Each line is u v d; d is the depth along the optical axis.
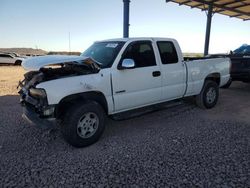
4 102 7.16
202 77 6.14
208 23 15.10
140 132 4.75
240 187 2.85
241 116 5.85
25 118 4.21
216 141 4.25
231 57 8.76
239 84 11.31
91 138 4.07
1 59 26.81
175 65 5.37
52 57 4.12
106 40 5.30
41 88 3.65
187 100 7.02
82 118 3.96
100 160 3.56
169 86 5.32
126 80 4.50
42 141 4.28
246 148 3.95
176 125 5.17
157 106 5.25
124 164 3.43
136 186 2.89
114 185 2.92
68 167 3.35
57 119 3.93
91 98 4.16
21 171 3.24
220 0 14.34
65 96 3.79
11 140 4.30
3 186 2.89
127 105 4.63
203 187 2.86
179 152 3.80
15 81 12.26
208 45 15.31
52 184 2.94
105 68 4.29
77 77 3.94
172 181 2.99
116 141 4.30
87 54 5.01
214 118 5.68
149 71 4.84
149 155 3.71
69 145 4.12
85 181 3.00
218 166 3.34
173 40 5.45
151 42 5.00
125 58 4.52
